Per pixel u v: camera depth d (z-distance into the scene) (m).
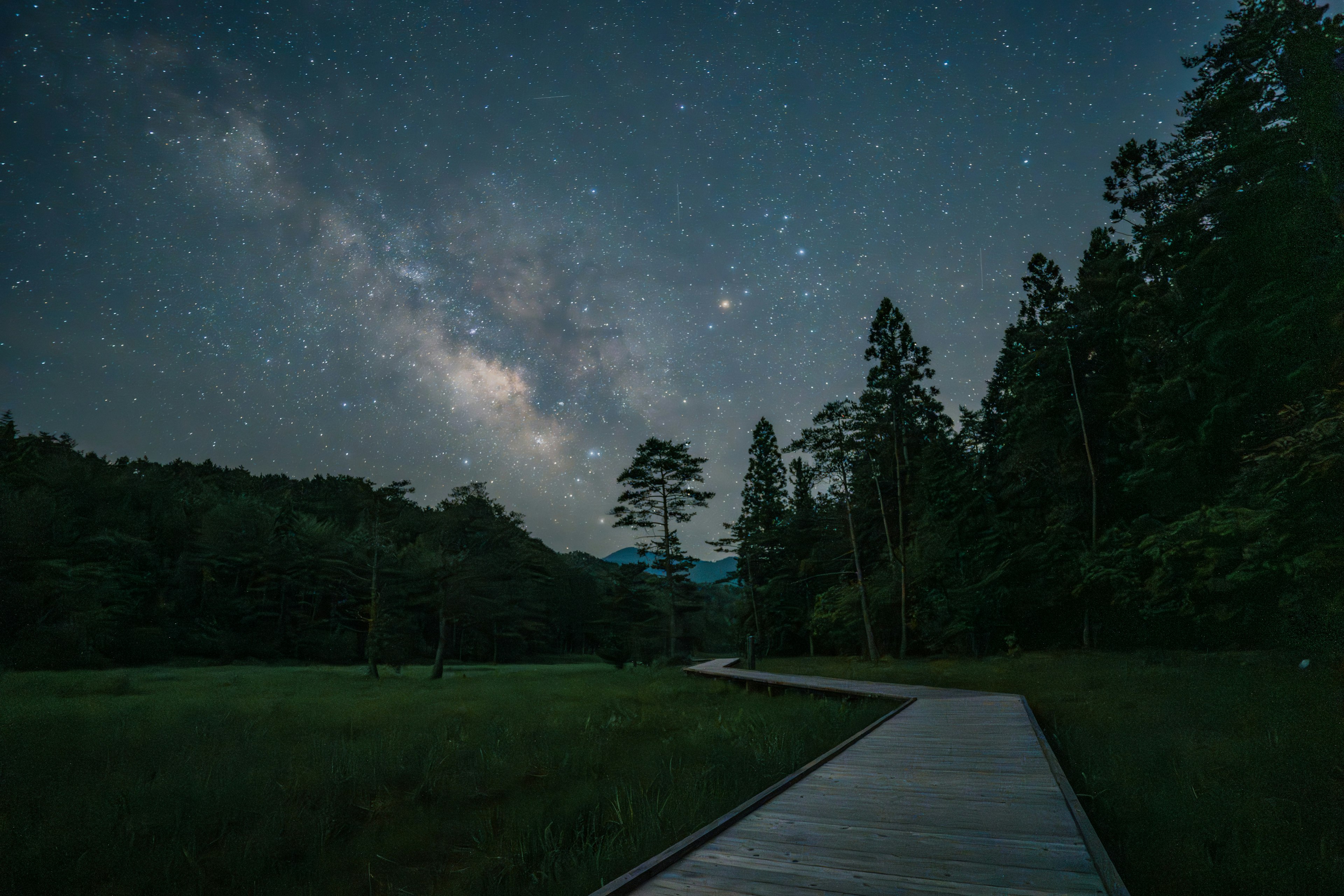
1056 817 5.56
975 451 46.53
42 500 52.06
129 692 22.02
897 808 5.88
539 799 8.42
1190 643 25.61
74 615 44.09
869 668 30.92
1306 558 14.16
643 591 64.50
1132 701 13.70
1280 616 17.58
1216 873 5.11
